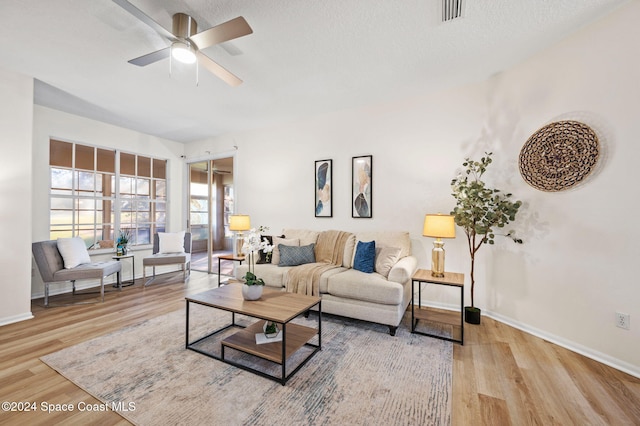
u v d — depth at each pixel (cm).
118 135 456
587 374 190
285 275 310
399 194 347
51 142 384
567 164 226
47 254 327
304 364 203
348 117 382
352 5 187
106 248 438
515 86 269
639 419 148
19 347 226
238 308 206
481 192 268
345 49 239
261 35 220
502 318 281
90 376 187
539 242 249
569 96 227
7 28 211
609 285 203
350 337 251
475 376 188
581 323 219
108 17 199
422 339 246
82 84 306
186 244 489
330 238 362
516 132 269
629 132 193
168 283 443
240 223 425
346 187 383
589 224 214
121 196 465
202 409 156
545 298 244
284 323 179
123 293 386
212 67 225
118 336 248
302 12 194
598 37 208
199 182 755
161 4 185
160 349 225
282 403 162
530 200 257
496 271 288
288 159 434
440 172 324
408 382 182
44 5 187
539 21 207
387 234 330
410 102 341
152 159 512
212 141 519
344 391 173
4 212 274
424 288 333
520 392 171
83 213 418
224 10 191
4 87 274
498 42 232
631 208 193
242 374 191
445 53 247
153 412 154
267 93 329
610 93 203
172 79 295
